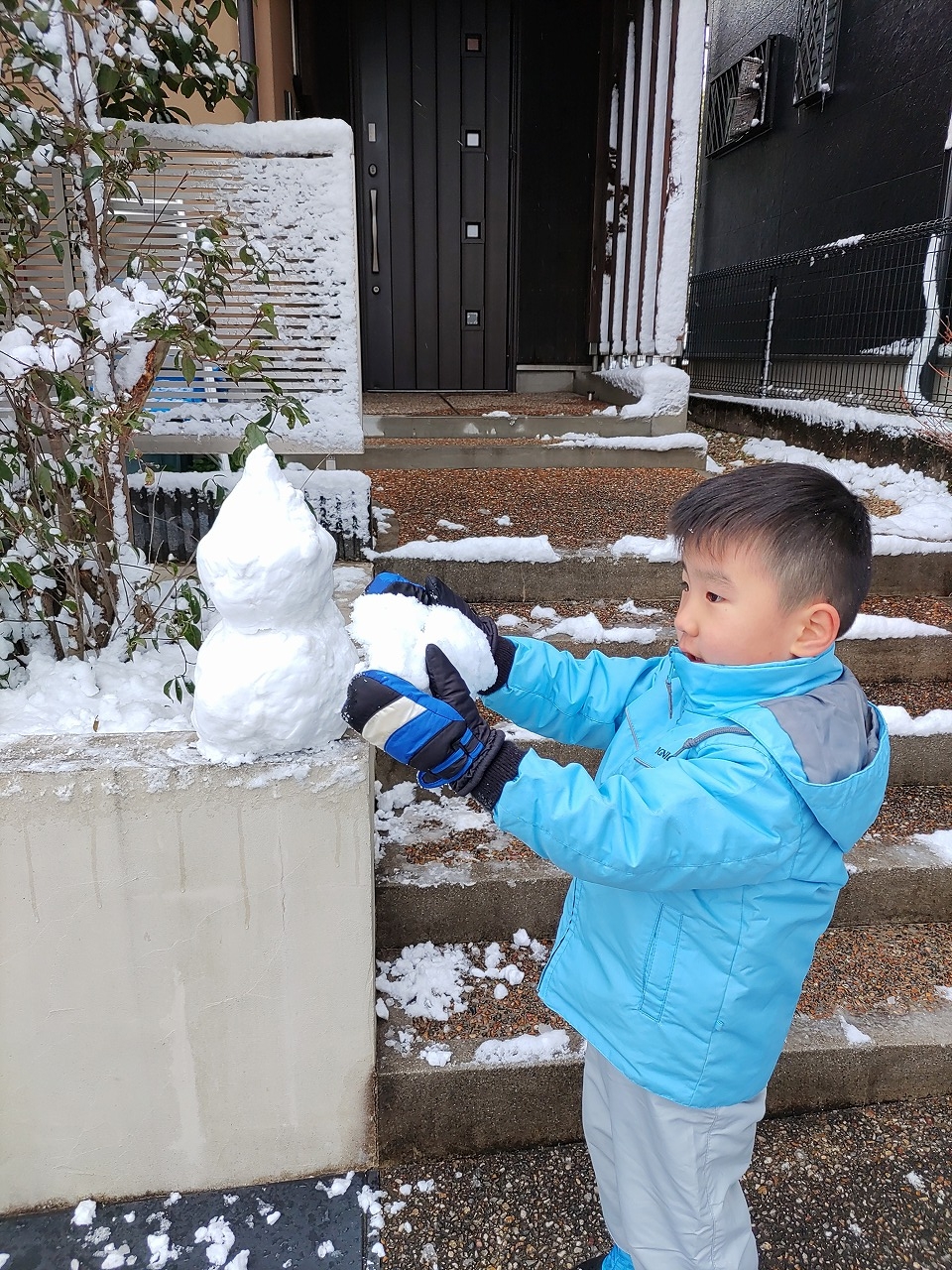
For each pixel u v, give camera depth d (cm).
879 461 449
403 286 628
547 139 604
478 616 130
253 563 114
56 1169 151
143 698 182
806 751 98
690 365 791
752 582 101
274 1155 157
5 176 161
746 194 701
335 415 265
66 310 174
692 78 439
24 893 133
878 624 269
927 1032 173
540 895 192
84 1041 143
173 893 135
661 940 110
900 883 203
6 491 169
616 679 135
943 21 438
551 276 634
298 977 143
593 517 341
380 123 591
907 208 476
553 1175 160
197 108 352
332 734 134
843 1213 152
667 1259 118
